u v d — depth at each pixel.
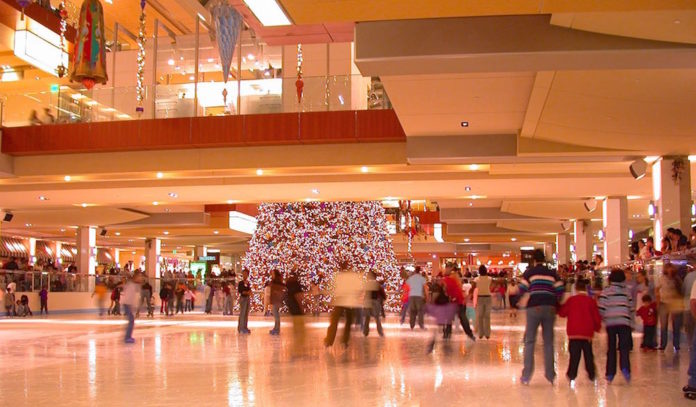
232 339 16.06
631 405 7.20
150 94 20.62
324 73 20.73
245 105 19.92
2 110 21.16
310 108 19.59
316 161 19.78
